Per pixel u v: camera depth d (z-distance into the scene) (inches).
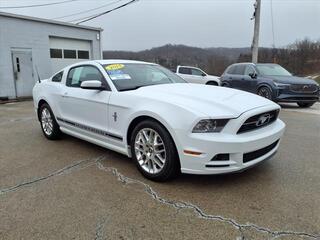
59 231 97.0
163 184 130.5
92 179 137.6
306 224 99.0
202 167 116.9
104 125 156.9
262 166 150.9
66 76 192.9
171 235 94.3
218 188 126.1
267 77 392.5
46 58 561.6
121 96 145.1
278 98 374.0
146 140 134.4
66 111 186.5
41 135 225.5
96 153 176.1
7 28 495.5
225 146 114.1
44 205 113.7
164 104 126.1
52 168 153.0
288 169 147.0
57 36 577.6
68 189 127.5
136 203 114.4
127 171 146.6
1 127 258.2
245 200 115.6
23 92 531.8
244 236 93.1
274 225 98.7
